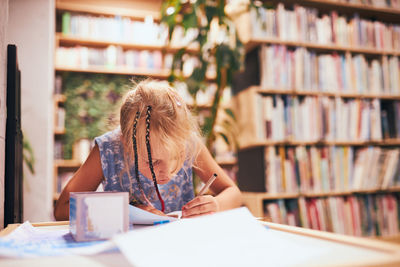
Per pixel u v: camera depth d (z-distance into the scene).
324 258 0.34
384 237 2.30
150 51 2.91
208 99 2.81
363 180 2.29
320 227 2.18
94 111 2.61
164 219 0.65
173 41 2.78
